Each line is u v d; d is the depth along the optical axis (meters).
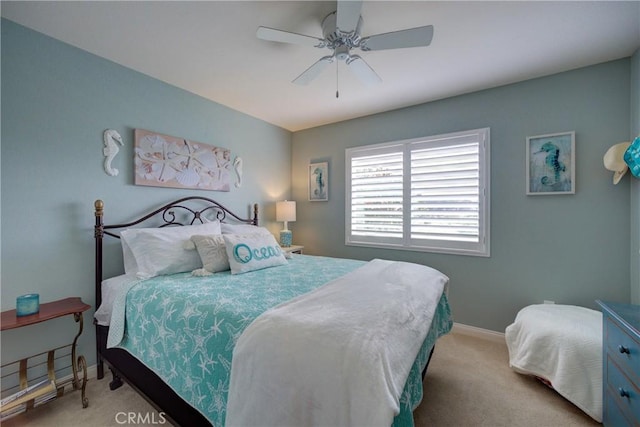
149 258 1.96
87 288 2.02
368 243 3.33
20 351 1.76
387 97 2.81
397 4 1.53
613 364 1.32
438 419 1.59
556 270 2.35
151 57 2.09
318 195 3.74
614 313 1.31
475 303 2.70
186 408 1.27
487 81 2.46
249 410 0.94
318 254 3.76
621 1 1.50
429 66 2.21
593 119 2.19
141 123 2.32
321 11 1.60
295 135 3.99
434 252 2.92
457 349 2.42
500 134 2.56
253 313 1.20
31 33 1.75
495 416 1.61
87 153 2.02
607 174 2.15
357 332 0.97
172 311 1.39
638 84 1.95
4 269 1.67
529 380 1.96
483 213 2.64
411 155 3.04
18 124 1.72
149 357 1.46
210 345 1.18
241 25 1.73
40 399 1.61
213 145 2.92
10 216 1.70
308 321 1.04
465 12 1.60
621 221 2.11
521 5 1.54
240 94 2.75
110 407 1.70
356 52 2.01
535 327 1.92
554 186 2.33
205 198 2.83
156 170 2.40
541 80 2.38
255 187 3.45
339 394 0.84
